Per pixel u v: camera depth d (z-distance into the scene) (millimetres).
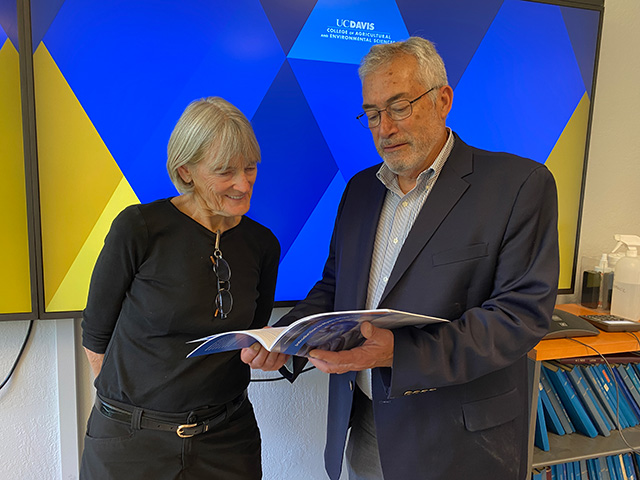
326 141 1473
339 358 829
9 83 1215
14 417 1389
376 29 1454
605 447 1452
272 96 1407
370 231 1104
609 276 1632
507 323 870
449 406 959
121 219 966
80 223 1306
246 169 983
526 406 1077
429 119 966
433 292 947
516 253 908
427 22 1487
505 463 988
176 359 982
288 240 1491
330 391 1216
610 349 1363
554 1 1564
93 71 1265
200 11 1316
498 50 1551
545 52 1587
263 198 1451
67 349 1370
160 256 972
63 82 1248
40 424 1409
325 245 1523
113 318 1018
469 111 1559
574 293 1781
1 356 1358
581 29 1604
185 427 989
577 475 1521
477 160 1010
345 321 745
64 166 1276
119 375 979
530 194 917
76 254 1312
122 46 1274
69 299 1319
